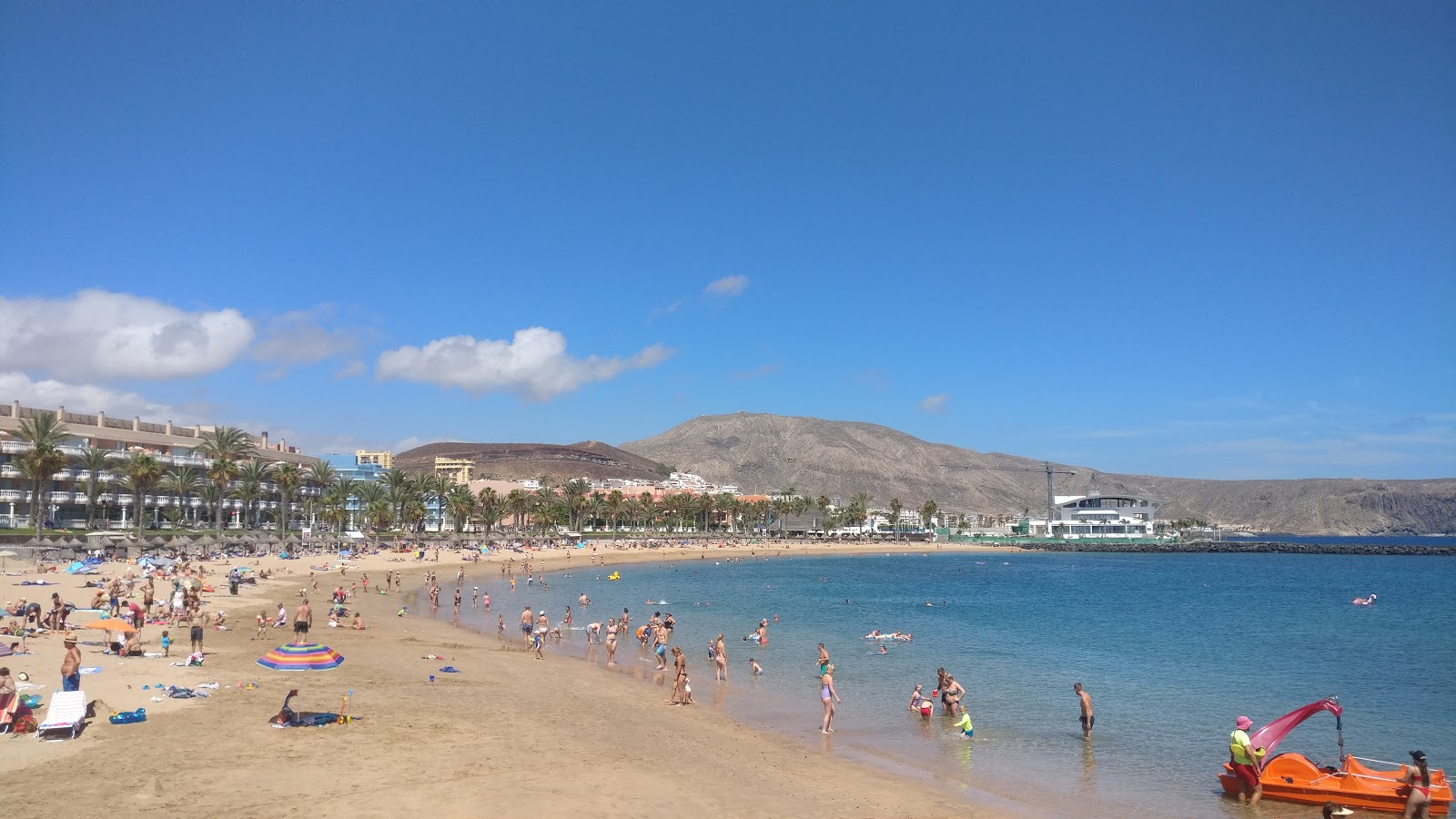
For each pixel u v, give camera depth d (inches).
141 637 1465.3
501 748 863.7
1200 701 1437.0
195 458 4847.4
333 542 4835.1
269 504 5324.8
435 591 2687.0
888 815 751.7
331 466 7007.9
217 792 668.7
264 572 3048.7
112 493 4178.2
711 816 699.4
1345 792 823.7
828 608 3080.7
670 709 1213.1
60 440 3875.5
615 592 3656.5
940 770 948.6
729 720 1165.1
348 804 657.0
